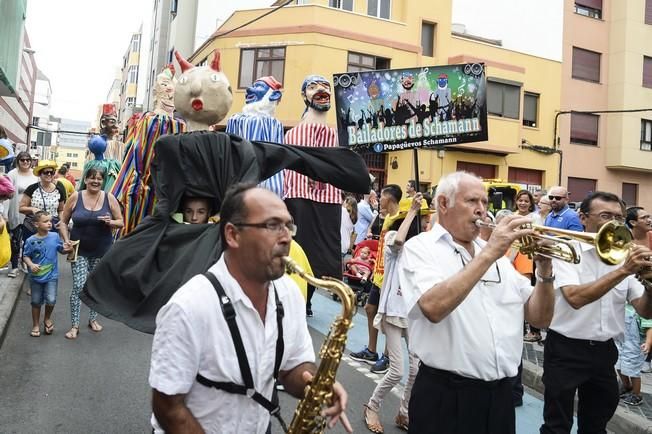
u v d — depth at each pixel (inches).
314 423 79.9
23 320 267.7
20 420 160.2
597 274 137.8
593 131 945.5
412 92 231.5
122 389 187.8
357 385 205.3
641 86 947.3
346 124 233.0
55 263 246.5
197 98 165.8
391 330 167.2
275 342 81.0
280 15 754.8
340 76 232.7
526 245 106.0
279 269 77.7
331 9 750.5
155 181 131.3
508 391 108.3
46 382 190.2
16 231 350.6
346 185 147.1
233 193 79.8
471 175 113.4
